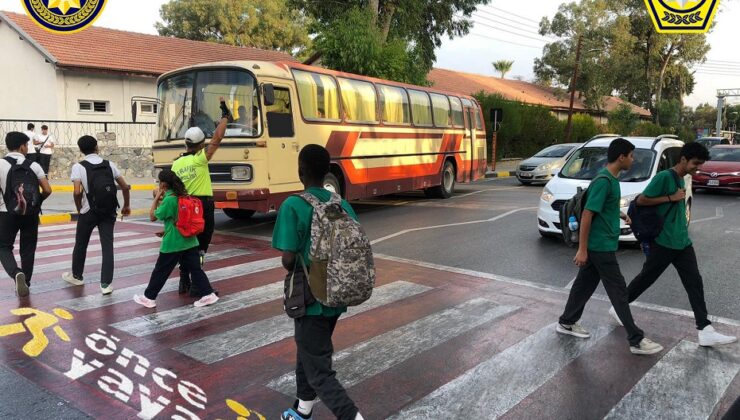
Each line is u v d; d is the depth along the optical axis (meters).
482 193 18.84
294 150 11.12
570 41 45.19
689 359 4.76
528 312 6.02
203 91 10.67
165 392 4.11
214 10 46.22
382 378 4.38
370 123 13.51
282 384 4.26
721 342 5.01
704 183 18.03
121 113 23.19
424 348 4.99
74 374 4.40
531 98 44.34
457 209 14.48
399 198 17.41
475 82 43.47
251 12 46.44
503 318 5.82
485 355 4.84
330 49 22.14
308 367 3.28
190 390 4.15
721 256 8.87
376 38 22.77
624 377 4.40
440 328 5.51
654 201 5.14
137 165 21.27
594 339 5.23
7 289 6.76
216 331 5.38
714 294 6.75
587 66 43.97
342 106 12.59
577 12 45.09
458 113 17.95
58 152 19.56
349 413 3.20
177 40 27.94
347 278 3.11
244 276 7.46
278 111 10.76
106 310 5.98
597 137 11.09
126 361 4.66
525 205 15.23
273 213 14.09
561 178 10.30
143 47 25.41
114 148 20.67
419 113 15.73
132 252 9.06
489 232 10.93
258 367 4.56
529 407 3.92
